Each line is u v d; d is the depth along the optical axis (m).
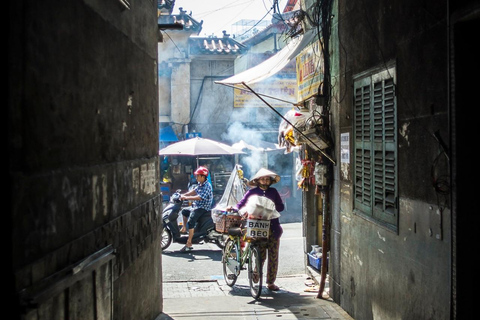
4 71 2.26
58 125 2.87
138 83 5.03
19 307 2.32
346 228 6.45
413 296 4.39
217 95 21.34
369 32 5.48
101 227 3.69
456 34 3.52
